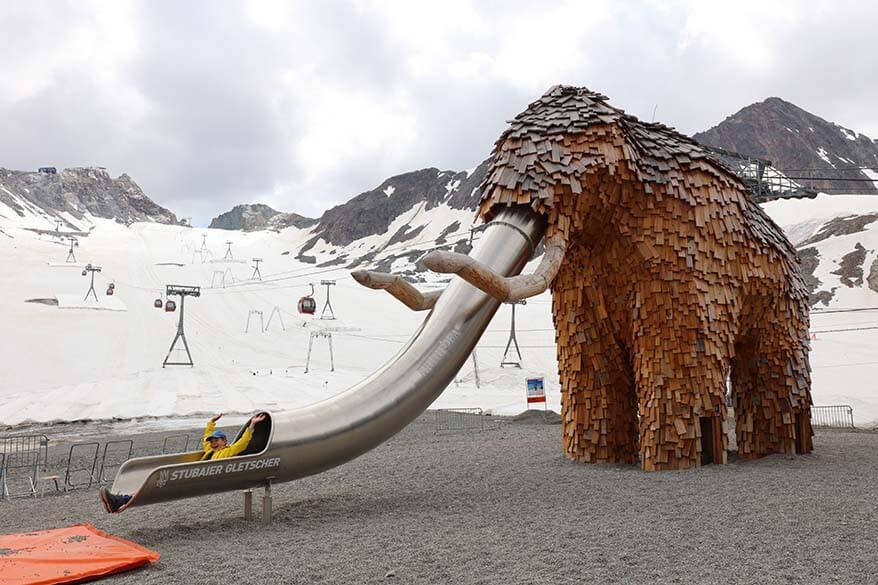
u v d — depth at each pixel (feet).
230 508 31.32
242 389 135.23
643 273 36.81
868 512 25.84
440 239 460.14
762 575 18.97
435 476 37.88
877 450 44.96
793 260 43.65
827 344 175.32
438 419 89.97
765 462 39.19
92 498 39.29
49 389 128.88
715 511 26.58
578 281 38.81
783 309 41.60
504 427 76.18
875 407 90.07
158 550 23.82
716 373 37.35
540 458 42.88
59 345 178.60
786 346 41.78
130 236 528.63
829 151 655.76
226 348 204.54
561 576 19.38
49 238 441.27
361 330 241.35
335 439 28.14
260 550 23.27
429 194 608.19
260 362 187.21
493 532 24.62
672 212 36.81
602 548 22.04
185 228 637.30
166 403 113.80
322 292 308.60
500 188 33.65
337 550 22.89
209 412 107.86
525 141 34.65
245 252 511.81
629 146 35.63
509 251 32.01
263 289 310.86
